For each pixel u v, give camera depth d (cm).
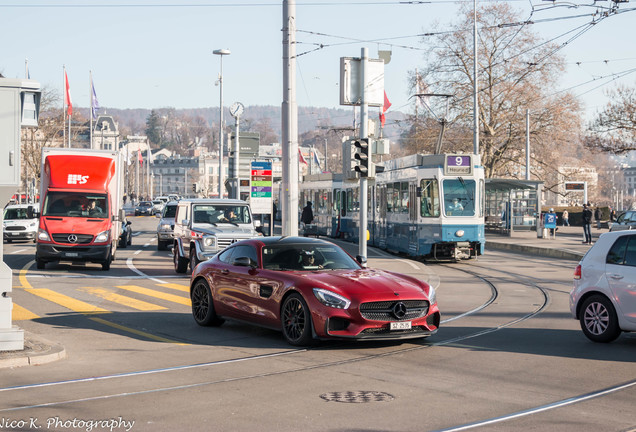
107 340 1174
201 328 1311
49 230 2338
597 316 1138
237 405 749
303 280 1112
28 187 7731
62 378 884
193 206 2302
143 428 664
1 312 996
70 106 6575
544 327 1312
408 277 1171
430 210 2769
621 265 1113
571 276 2334
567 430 654
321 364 973
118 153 2556
